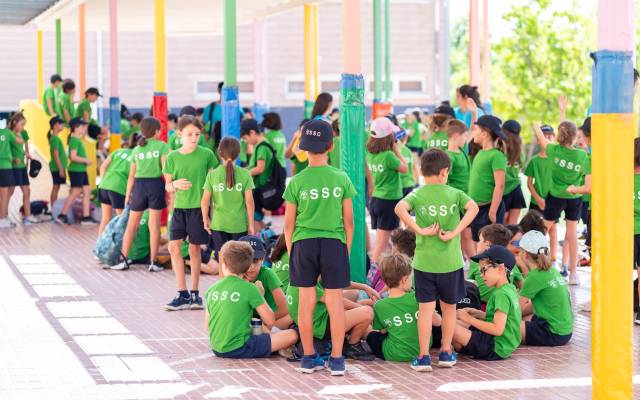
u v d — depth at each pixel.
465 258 11.06
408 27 28.83
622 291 4.97
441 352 7.25
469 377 6.94
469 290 7.91
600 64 4.95
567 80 31.48
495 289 7.66
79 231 15.88
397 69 28.86
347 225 7.00
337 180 6.93
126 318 9.13
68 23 23.42
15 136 16.45
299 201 6.95
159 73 13.12
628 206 4.96
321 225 6.91
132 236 11.94
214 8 20.25
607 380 5.00
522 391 6.57
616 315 4.97
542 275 7.90
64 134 19.20
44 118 19.97
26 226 16.53
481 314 7.68
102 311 9.48
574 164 10.48
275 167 12.64
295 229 7.02
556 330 7.85
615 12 4.89
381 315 7.44
